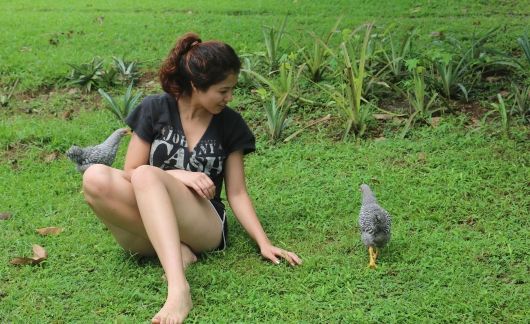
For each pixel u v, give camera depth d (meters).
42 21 7.98
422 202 4.38
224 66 3.73
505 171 4.61
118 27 7.63
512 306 3.60
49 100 6.01
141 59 6.58
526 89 5.47
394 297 3.69
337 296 3.70
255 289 3.75
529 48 5.86
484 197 4.42
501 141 4.94
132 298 3.73
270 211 4.41
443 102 5.43
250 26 7.50
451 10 7.97
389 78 5.80
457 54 5.96
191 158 3.93
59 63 6.48
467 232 4.14
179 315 3.52
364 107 5.33
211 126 3.95
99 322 3.61
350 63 5.42
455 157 4.82
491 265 3.88
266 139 5.24
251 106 5.64
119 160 5.07
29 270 3.96
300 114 5.52
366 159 4.89
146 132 3.95
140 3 8.94
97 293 3.79
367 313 3.60
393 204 4.40
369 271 3.84
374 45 6.05
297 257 3.92
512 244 4.00
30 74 6.32
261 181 4.76
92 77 6.14
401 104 5.57
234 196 4.04
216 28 7.48
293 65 5.90
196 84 3.76
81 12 8.59
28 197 4.66
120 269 3.93
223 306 3.65
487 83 5.71
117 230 3.89
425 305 3.61
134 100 5.62
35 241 4.21
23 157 5.18
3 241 4.22
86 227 4.34
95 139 5.36
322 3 8.52
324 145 5.11
